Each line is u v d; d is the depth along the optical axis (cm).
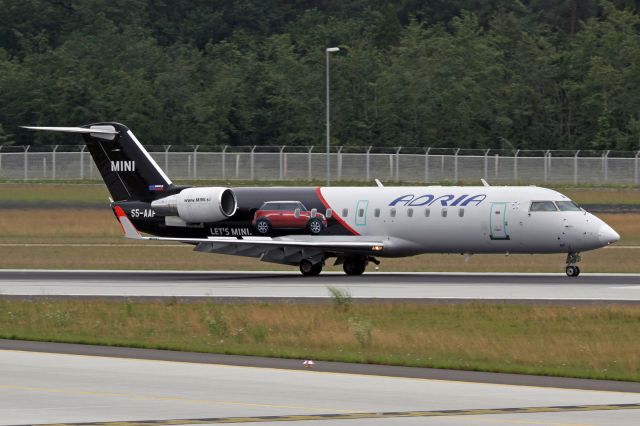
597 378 10200
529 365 11056
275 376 9988
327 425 7906
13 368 10344
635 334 13200
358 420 8062
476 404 8706
